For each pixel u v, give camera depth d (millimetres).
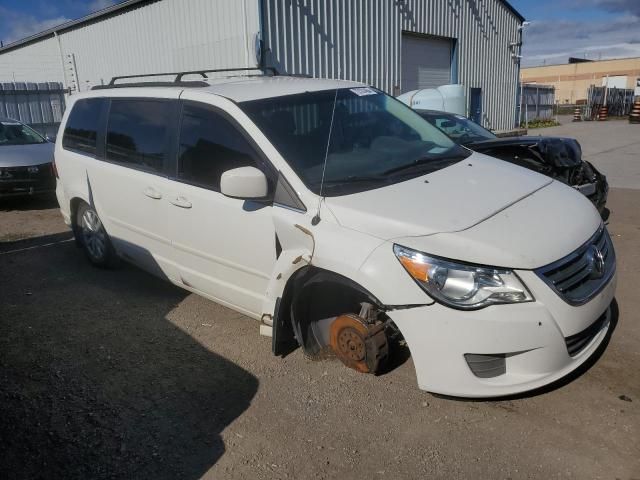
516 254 2730
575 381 3260
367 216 3008
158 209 4270
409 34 16984
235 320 4406
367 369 3309
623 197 8336
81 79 19453
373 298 2920
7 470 2812
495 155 6426
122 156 4730
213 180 3801
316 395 3305
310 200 3211
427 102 13836
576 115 31141
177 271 4332
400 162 3703
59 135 5812
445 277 2717
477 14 19844
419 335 2799
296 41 13242
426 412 3080
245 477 2689
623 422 2887
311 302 3562
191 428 3086
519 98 24453
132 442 2990
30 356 3988
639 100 35438
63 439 3037
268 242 3455
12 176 8695
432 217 2955
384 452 2801
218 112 3811
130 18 16156
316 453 2826
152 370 3719
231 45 13188
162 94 4340
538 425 2910
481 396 2754
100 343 4137
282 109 3777
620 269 5113
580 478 2547
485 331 2670
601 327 3184
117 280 5414
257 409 3215
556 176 5977
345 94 4195
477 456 2727
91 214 5457
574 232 3010
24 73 23359
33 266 6008
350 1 14438
